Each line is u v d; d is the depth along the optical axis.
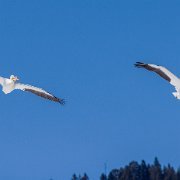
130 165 91.12
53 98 32.91
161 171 90.56
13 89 33.25
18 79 33.12
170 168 90.88
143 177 90.38
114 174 91.25
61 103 32.94
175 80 29.08
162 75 29.20
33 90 33.38
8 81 33.16
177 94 28.98
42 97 33.12
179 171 90.62
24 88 33.34
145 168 90.88
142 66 29.08
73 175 89.88
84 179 90.06
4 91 33.41
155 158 91.62
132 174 90.31
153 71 29.11
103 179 90.50
